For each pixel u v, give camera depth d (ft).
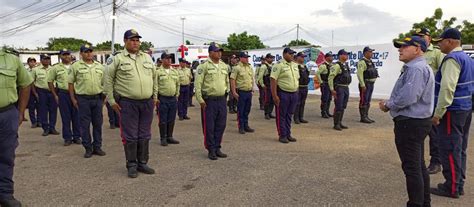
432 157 16.43
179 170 16.92
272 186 14.69
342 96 26.94
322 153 20.03
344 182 15.14
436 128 14.47
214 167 17.38
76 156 19.75
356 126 28.81
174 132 26.91
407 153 11.54
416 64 11.23
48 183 15.16
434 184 14.85
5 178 12.51
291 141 23.17
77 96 19.47
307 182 15.16
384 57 46.50
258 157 19.19
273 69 22.43
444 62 12.95
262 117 34.55
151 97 16.51
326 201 13.12
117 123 28.96
